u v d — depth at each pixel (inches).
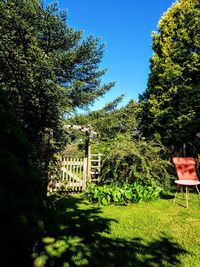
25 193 101.3
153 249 162.1
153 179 323.3
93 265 141.4
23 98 251.8
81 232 189.2
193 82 426.6
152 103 452.1
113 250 160.1
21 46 265.1
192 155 419.8
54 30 417.4
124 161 334.0
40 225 99.3
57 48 473.4
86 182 370.6
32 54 269.7
